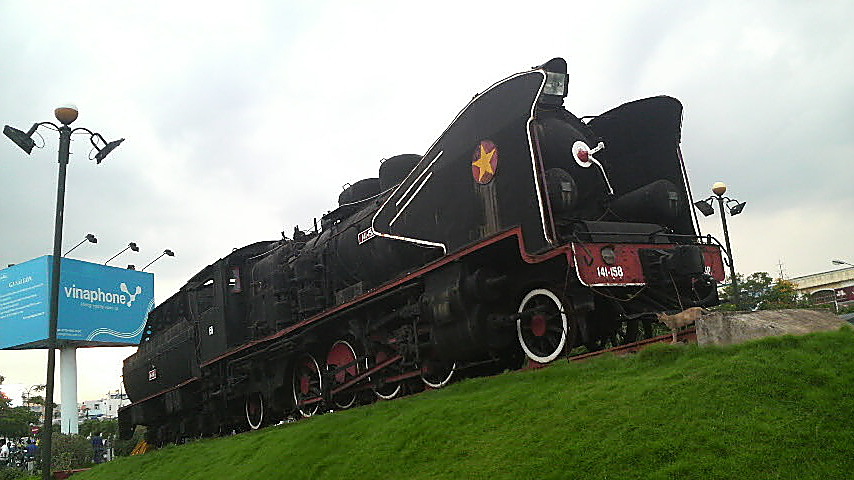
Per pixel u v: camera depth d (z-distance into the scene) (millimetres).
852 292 58469
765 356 5742
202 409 18359
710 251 9828
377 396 12852
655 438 5090
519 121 9078
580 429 5637
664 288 9023
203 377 17766
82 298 35000
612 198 10453
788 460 4473
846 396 4934
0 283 36062
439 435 6824
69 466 31562
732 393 5340
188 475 10922
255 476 8586
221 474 9820
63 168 12992
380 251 12133
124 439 25094
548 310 9188
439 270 10094
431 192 10750
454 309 9672
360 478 6750
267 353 14922
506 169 9203
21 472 27125
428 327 10664
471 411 7031
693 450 4816
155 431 22875
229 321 16828
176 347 19672
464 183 10016
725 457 4645
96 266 36062
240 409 17656
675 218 10289
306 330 13461
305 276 14312
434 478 5898
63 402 37219
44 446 12336
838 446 4488
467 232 9883
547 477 5105
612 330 10250
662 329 14492
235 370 16422
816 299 59625
